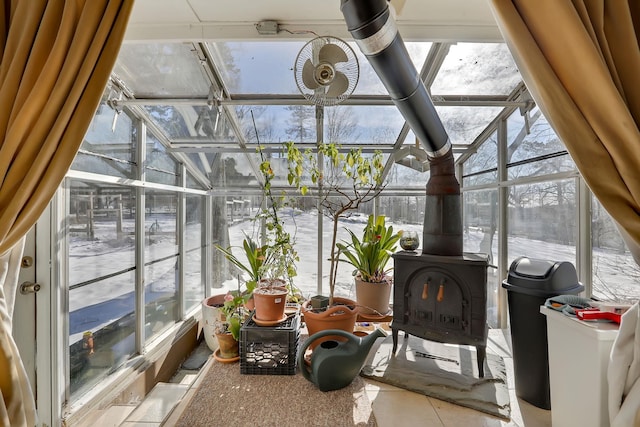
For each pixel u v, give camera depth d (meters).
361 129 3.16
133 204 2.55
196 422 1.48
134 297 2.55
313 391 1.73
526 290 1.76
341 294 3.69
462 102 2.58
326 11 1.76
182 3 1.69
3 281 1.33
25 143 1.25
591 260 2.07
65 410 1.87
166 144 3.01
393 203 3.67
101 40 1.27
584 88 1.12
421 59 2.38
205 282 3.78
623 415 1.15
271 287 2.06
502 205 2.95
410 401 1.73
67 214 1.93
